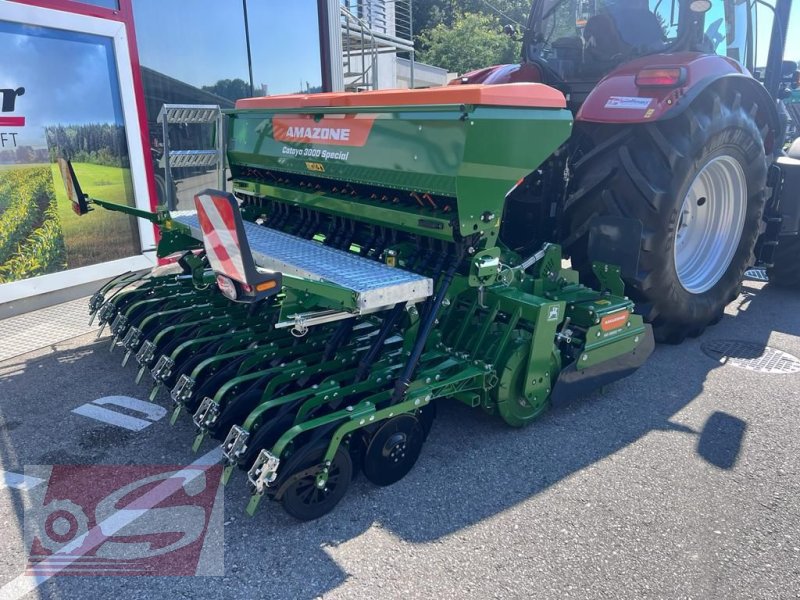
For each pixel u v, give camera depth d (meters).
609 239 3.27
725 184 4.07
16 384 3.57
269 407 2.41
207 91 6.39
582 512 2.43
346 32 10.34
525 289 3.12
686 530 2.33
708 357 3.95
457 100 2.45
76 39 5.08
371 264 2.79
